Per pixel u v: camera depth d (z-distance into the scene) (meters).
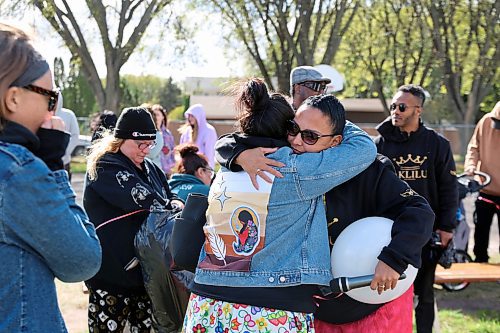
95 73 19.72
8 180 1.87
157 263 3.66
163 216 3.72
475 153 7.22
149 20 19.05
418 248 2.55
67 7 18.69
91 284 3.91
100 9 18.81
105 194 3.78
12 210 1.87
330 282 2.54
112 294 3.91
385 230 2.62
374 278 2.52
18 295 1.90
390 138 4.76
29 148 2.00
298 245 2.49
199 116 7.99
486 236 7.46
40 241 1.91
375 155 2.65
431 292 4.84
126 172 3.83
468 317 6.11
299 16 19.34
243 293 2.43
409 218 2.58
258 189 2.48
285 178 2.48
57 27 18.64
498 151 7.07
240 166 2.55
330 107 2.59
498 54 25.89
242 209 2.49
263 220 2.46
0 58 1.93
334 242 2.76
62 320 2.02
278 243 2.46
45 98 2.02
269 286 2.43
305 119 2.59
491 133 7.07
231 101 2.73
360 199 2.78
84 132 21.75
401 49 27.22
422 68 29.80
